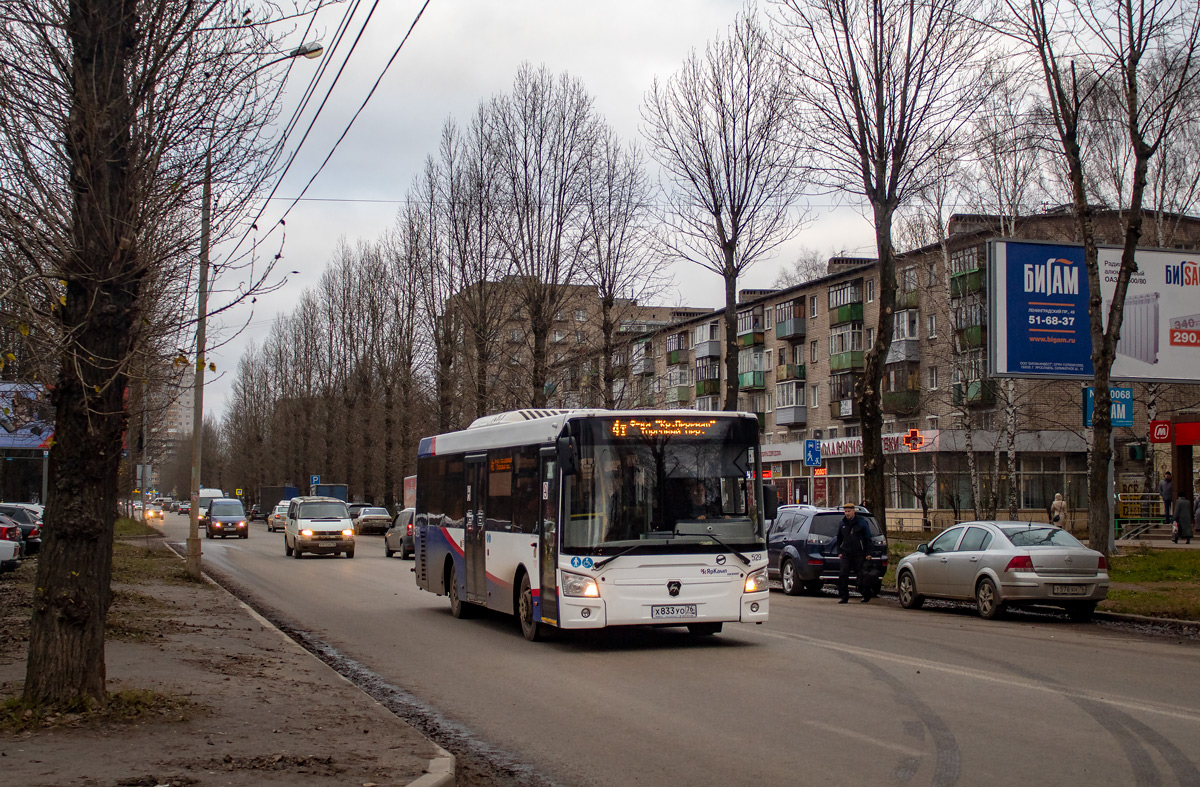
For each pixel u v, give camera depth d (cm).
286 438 8231
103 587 784
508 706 955
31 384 830
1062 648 1298
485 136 4119
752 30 2958
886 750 744
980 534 1759
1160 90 3106
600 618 1262
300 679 1046
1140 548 2864
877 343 2480
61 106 749
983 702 922
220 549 4350
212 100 813
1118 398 2483
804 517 2345
